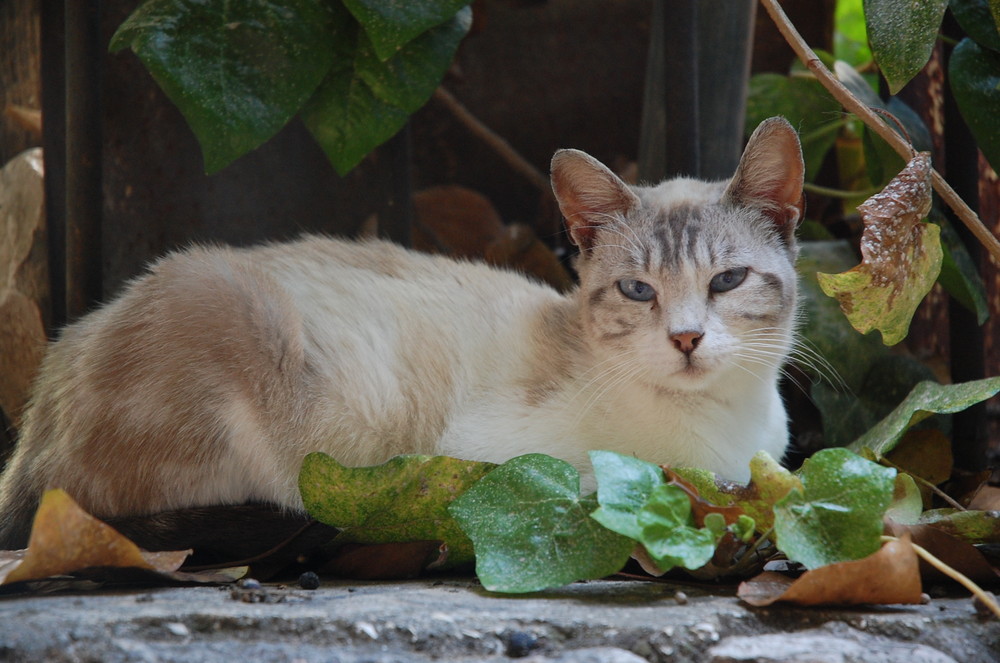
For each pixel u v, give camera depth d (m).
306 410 2.96
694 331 2.90
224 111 3.23
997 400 4.57
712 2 3.92
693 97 3.69
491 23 6.11
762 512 2.38
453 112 5.77
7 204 4.00
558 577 2.25
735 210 3.15
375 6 3.32
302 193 4.23
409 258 3.52
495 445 3.02
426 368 3.11
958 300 3.73
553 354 3.20
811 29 5.38
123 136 4.01
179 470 2.90
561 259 5.30
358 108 3.56
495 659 1.88
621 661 1.79
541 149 6.37
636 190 3.32
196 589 2.41
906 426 3.06
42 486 2.99
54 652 1.80
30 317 3.92
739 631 2.02
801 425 4.61
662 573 2.35
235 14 3.29
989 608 2.13
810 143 4.82
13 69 4.09
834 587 2.09
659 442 3.00
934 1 2.89
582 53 6.15
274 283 3.01
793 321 3.29
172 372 2.84
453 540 2.62
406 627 1.96
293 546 2.81
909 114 3.84
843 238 5.22
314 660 1.82
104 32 3.96
